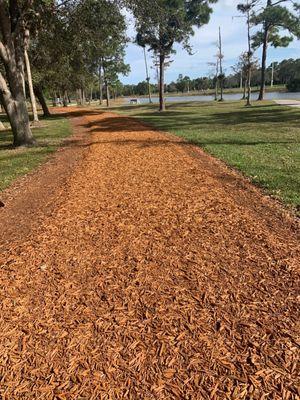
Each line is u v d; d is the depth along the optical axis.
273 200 6.23
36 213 6.21
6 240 5.14
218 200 6.16
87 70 31.33
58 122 23.39
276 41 36.94
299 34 33.12
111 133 15.59
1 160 11.29
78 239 4.90
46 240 4.93
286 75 86.38
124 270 4.05
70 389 2.61
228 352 2.84
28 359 2.89
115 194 6.75
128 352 2.90
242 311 3.29
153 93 106.44
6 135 18.12
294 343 2.89
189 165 8.85
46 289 3.79
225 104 36.84
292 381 2.57
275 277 3.78
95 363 2.82
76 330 3.17
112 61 39.75
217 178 7.70
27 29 15.12
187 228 5.05
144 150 10.98
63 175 8.87
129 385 2.62
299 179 7.34
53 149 12.75
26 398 2.56
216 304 3.40
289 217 5.40
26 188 8.09
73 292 3.71
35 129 19.55
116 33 17.20
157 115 26.20
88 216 5.72
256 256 4.21
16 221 5.95
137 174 8.13
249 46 34.22
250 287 3.63
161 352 2.88
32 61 24.64
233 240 4.63
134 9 14.58
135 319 3.27
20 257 4.49
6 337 3.13
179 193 6.62
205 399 2.48
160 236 4.84
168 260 4.21
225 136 13.59
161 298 3.53
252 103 34.66
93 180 7.86
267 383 2.56
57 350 2.96
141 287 3.72
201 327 3.12
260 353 2.82
